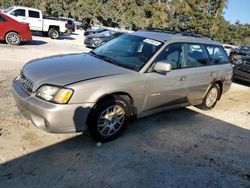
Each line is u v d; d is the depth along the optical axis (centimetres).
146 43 489
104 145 414
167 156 408
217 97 643
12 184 310
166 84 471
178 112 596
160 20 5419
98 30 2364
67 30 2045
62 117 359
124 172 357
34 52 1168
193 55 537
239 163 417
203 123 555
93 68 416
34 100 364
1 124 434
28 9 1839
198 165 395
